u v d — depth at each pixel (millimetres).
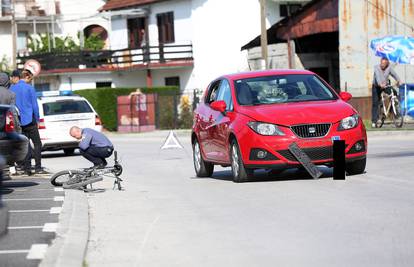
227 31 113062
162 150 60344
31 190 33781
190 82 117688
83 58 123688
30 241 21297
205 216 25234
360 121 32531
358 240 20250
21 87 40375
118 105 100312
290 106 32656
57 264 18125
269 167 31422
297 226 22594
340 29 77438
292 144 31172
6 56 145000
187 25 117312
